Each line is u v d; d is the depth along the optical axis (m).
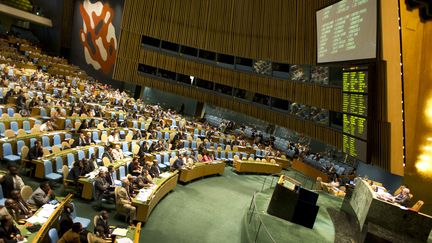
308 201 11.44
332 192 16.73
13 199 7.14
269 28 21.81
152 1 26.66
